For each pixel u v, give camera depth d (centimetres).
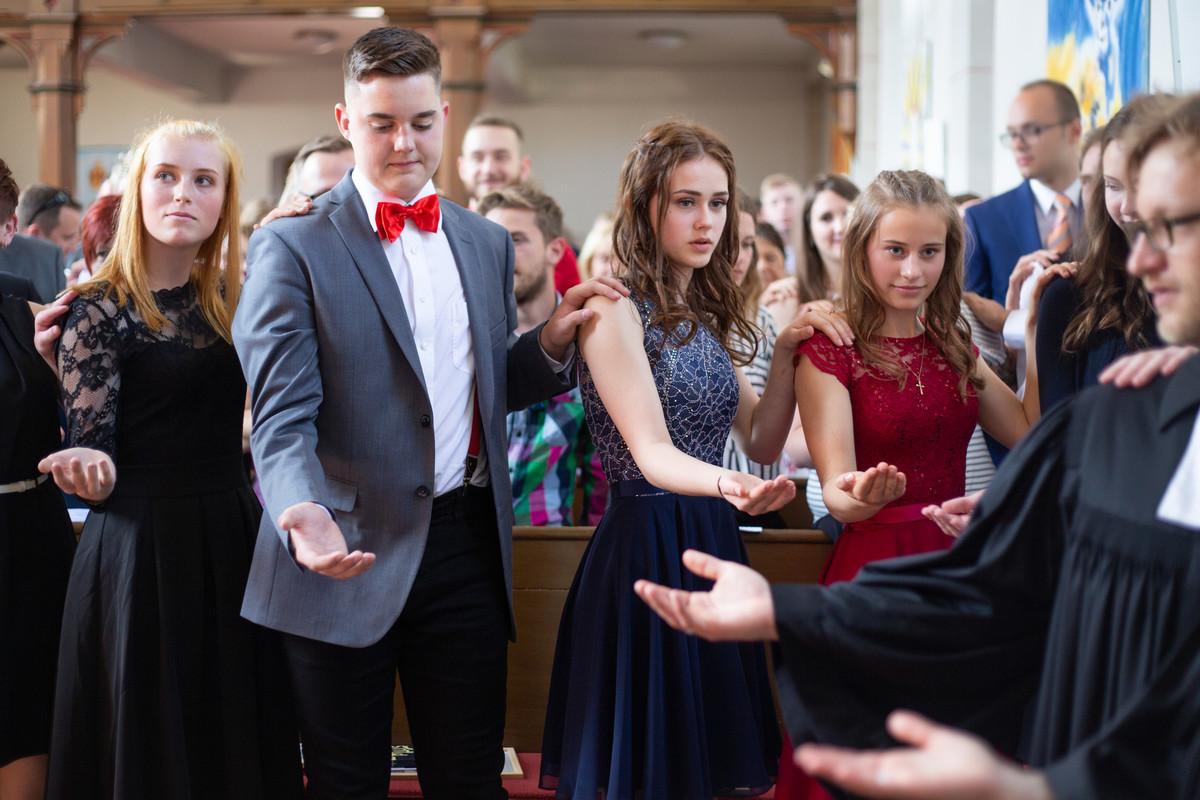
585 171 1641
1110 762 140
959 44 704
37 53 1114
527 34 1432
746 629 172
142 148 277
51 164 1115
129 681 268
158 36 1423
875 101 1008
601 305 257
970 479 317
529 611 330
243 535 284
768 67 1622
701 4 1055
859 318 261
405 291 265
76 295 272
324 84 1600
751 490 211
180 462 276
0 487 288
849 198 463
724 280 273
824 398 257
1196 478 150
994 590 172
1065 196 444
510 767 317
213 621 278
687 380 258
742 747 257
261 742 279
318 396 253
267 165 1611
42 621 293
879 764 129
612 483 266
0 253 517
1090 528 160
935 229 254
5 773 294
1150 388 162
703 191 256
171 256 281
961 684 172
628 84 1630
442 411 266
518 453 392
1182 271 154
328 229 261
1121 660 153
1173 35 388
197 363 277
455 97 1056
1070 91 448
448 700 266
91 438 265
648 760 249
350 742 259
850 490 221
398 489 257
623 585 257
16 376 289
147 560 272
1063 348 264
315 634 255
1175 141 154
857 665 171
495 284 279
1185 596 148
